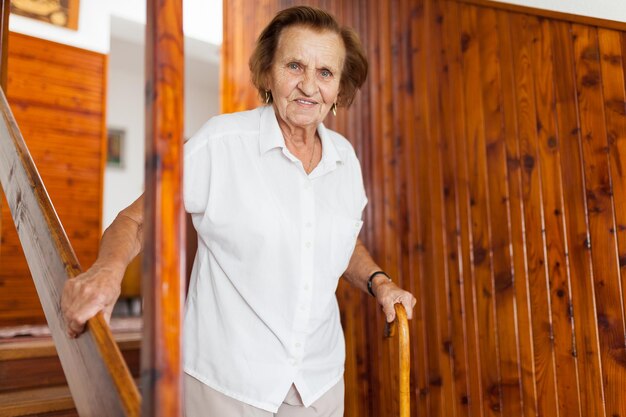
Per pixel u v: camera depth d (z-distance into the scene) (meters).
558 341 1.96
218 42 5.39
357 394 2.60
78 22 4.48
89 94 4.48
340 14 2.85
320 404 1.23
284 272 1.17
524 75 2.12
